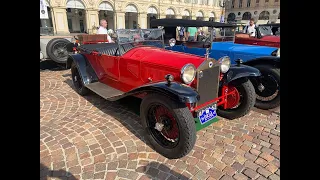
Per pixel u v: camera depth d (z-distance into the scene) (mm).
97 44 5113
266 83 4027
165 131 2643
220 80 3326
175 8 40000
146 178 2242
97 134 3059
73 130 3162
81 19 39406
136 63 3371
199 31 5797
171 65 2906
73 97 4574
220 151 2697
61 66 7223
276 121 3537
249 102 3312
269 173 2324
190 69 2615
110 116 3637
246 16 49156
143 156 2598
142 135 3053
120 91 3863
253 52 4598
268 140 2955
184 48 5766
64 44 6719
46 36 6820
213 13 47000
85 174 2293
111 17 40531
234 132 3162
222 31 5605
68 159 2521
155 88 2477
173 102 2365
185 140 2340
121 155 2609
